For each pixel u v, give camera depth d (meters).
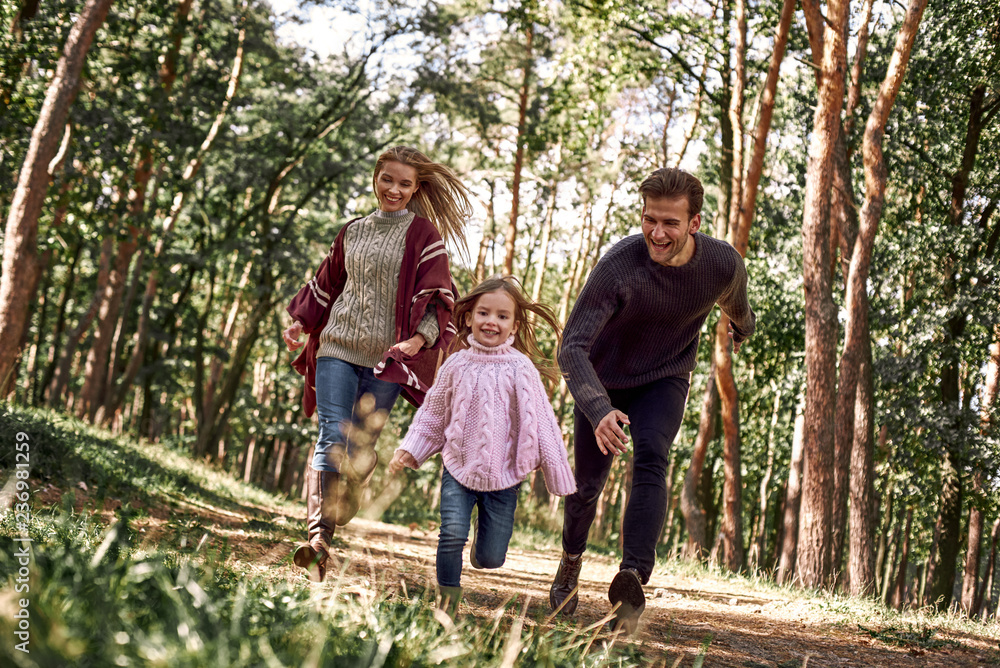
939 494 20.08
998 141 18.36
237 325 37.75
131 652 1.63
